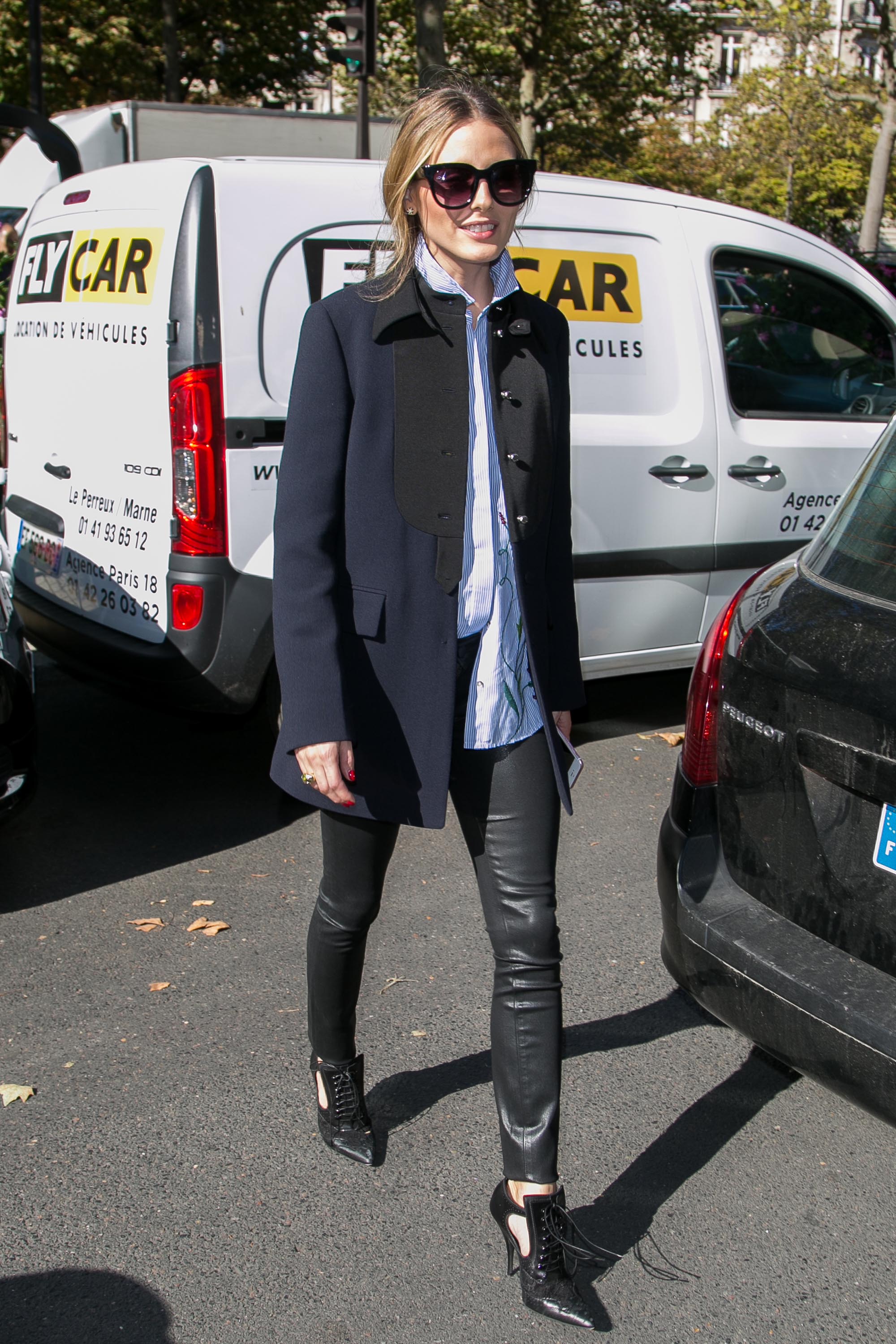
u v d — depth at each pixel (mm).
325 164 4285
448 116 2035
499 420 2146
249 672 4219
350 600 2145
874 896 2195
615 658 4965
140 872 4055
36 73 15977
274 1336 2195
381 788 2188
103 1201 2529
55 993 3314
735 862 2523
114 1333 2199
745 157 31344
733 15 29641
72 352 4562
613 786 4828
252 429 4078
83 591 4602
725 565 5121
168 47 21672
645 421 4863
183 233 4020
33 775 3773
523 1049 2221
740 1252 2422
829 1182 2633
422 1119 2797
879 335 5578
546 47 24594
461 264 2135
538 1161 2215
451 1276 2342
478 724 2209
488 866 2268
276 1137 2732
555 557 2324
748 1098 2908
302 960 3506
